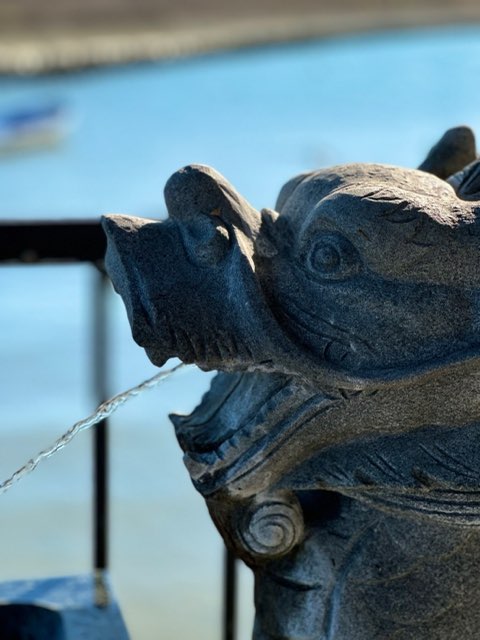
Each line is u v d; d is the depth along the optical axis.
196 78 22.12
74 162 13.64
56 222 2.59
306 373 1.65
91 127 16.36
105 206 11.46
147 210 11.37
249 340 1.66
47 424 5.67
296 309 1.69
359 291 1.66
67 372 6.30
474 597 1.79
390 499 1.75
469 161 2.08
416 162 13.41
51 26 31.73
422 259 1.64
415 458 1.72
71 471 5.22
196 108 18.39
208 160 13.52
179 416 1.93
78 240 2.61
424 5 36.09
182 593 4.19
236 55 25.97
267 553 1.82
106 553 2.79
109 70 23.83
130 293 1.68
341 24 32.22
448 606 1.79
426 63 22.20
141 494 4.94
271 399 1.72
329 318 1.67
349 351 1.66
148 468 5.15
